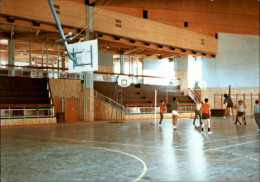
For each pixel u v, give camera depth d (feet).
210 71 125.59
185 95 123.65
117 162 22.35
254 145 31.58
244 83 119.75
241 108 64.28
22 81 80.64
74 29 72.28
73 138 39.37
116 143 33.86
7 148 30.07
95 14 76.48
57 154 26.20
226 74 122.62
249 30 106.32
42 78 82.28
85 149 29.17
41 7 65.05
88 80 79.00
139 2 81.00
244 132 47.34
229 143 33.32
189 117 103.30
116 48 114.73
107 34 80.79
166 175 18.08
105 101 87.40
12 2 60.18
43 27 67.36
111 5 79.77
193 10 80.64
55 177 17.81
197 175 18.01
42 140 37.17
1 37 89.45
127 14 91.15
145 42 92.32
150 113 94.07
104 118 86.02
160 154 25.90
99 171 19.33
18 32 89.35
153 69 134.62
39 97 75.77
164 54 125.08
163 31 96.53
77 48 47.34
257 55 117.91
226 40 123.03
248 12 78.28
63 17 69.10
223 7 79.05
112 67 122.93
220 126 60.85
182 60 127.75
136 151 27.73
